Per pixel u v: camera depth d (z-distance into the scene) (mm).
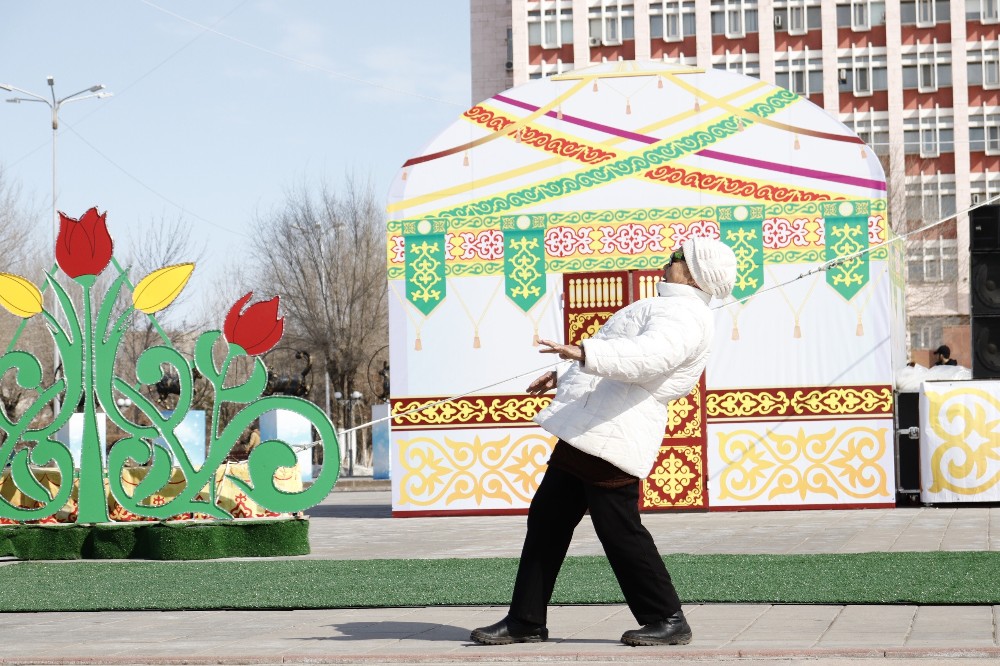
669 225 16734
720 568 9562
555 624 7117
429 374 16875
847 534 12648
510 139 17000
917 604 7426
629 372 6156
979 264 16016
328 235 49062
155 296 12164
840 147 16578
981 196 60156
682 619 6316
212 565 11188
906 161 60031
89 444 12336
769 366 16438
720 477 16406
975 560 9664
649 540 6352
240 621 7570
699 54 61906
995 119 60281
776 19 61406
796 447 16359
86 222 12180
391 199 17062
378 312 49156
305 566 10766
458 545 12734
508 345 16781
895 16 60906
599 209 16812
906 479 16641
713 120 16812
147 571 10789
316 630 7082
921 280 57906
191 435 22344
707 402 16484
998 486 15898
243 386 12125
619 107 16969
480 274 16891
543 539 6500
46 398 12258
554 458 6492
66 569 11195
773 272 16562
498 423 16734
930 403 16062
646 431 6344
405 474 16891
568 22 62906
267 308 12094
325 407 47781
